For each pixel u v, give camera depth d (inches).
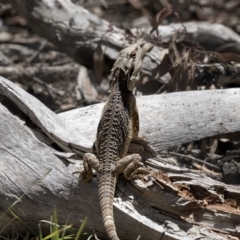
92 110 439.5
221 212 348.8
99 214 359.6
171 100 451.5
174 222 348.2
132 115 390.9
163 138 436.1
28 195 366.6
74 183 363.9
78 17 604.4
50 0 609.9
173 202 347.9
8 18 812.0
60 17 602.2
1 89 418.0
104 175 353.1
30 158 377.1
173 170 366.9
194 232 344.5
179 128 439.8
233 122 445.7
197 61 552.1
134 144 386.9
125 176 355.3
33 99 409.7
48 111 402.6
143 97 457.1
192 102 450.6
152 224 347.9
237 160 479.8
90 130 422.9
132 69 386.6
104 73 610.9
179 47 573.3
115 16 845.8
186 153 494.0
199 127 442.3
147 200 354.6
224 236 344.5
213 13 856.9
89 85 619.2
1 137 385.4
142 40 552.4
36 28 618.5
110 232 325.4
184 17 811.4
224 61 531.5
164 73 537.0
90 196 360.8
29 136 387.5
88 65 607.2
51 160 374.9
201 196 355.6
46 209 366.0
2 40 767.1
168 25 669.3
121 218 351.9
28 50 743.7
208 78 529.0
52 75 671.1
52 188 365.1
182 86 518.3
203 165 475.8
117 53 575.5
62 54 720.3
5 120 390.9
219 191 357.4
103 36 584.4
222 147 511.2
